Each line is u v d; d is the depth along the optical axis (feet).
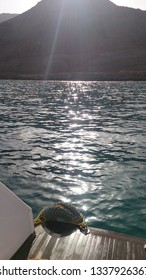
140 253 19.89
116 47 376.27
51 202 29.68
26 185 33.88
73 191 32.09
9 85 203.00
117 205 28.81
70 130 64.28
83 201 29.76
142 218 26.48
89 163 41.24
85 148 49.06
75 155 45.11
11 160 42.91
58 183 34.30
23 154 45.88
